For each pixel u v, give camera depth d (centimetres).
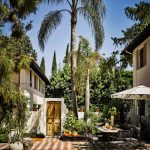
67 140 1880
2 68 1227
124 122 2280
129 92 1480
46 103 2228
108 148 1470
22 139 1429
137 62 2258
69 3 2298
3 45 1507
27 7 1512
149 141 1738
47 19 2311
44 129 2188
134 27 2877
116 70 3009
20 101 1423
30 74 2347
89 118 2405
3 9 1429
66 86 4166
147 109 1964
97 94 3772
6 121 1428
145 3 2731
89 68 2577
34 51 3075
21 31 1642
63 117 2217
